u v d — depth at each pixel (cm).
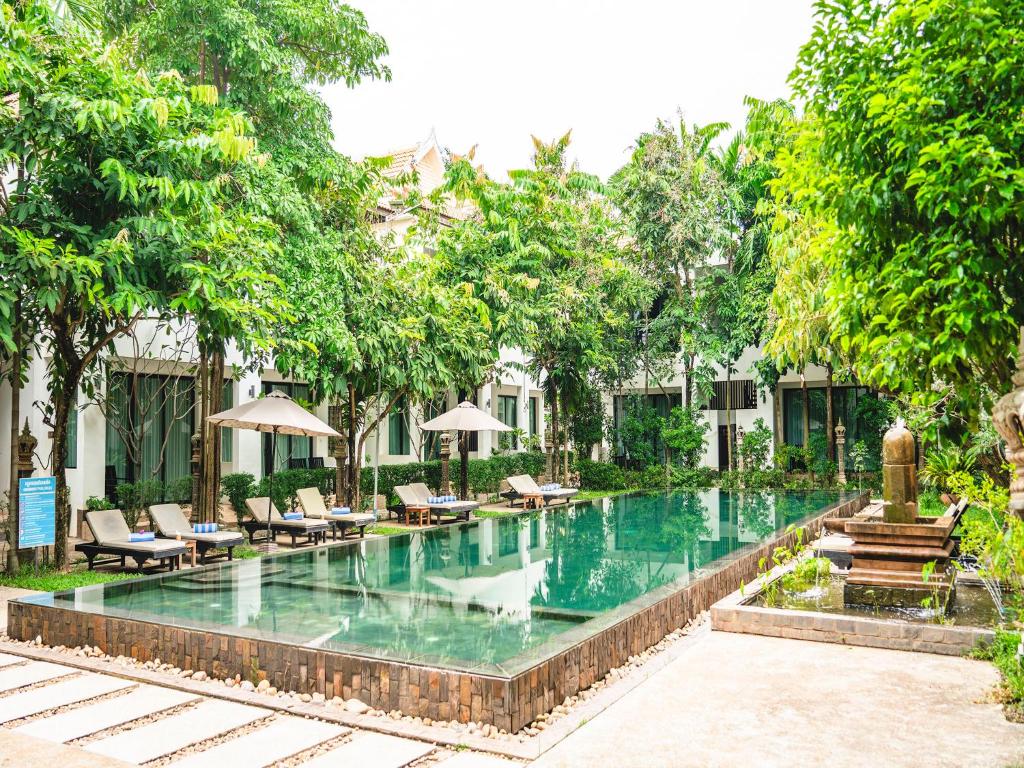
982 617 627
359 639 562
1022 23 317
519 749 417
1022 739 403
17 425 933
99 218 864
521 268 1711
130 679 553
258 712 482
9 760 356
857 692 483
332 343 1139
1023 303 343
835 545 1018
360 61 1290
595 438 2230
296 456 1869
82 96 783
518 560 983
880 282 372
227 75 1212
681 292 2080
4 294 716
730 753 388
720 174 1958
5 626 708
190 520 1230
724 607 652
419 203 1691
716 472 2255
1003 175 295
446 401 2153
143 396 1491
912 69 328
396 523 1486
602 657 552
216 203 970
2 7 741
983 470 779
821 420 2292
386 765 397
